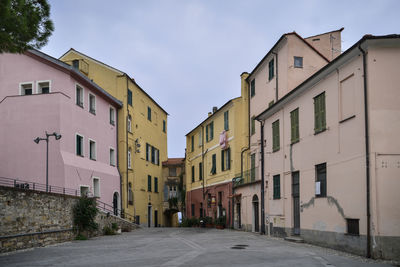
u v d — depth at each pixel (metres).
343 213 13.00
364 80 12.02
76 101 24.02
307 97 16.20
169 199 43.78
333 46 23.94
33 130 22.14
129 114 32.50
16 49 11.51
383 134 11.62
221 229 27.50
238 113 27.45
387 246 11.09
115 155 30.25
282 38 20.88
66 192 21.56
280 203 18.80
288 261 10.35
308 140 15.98
